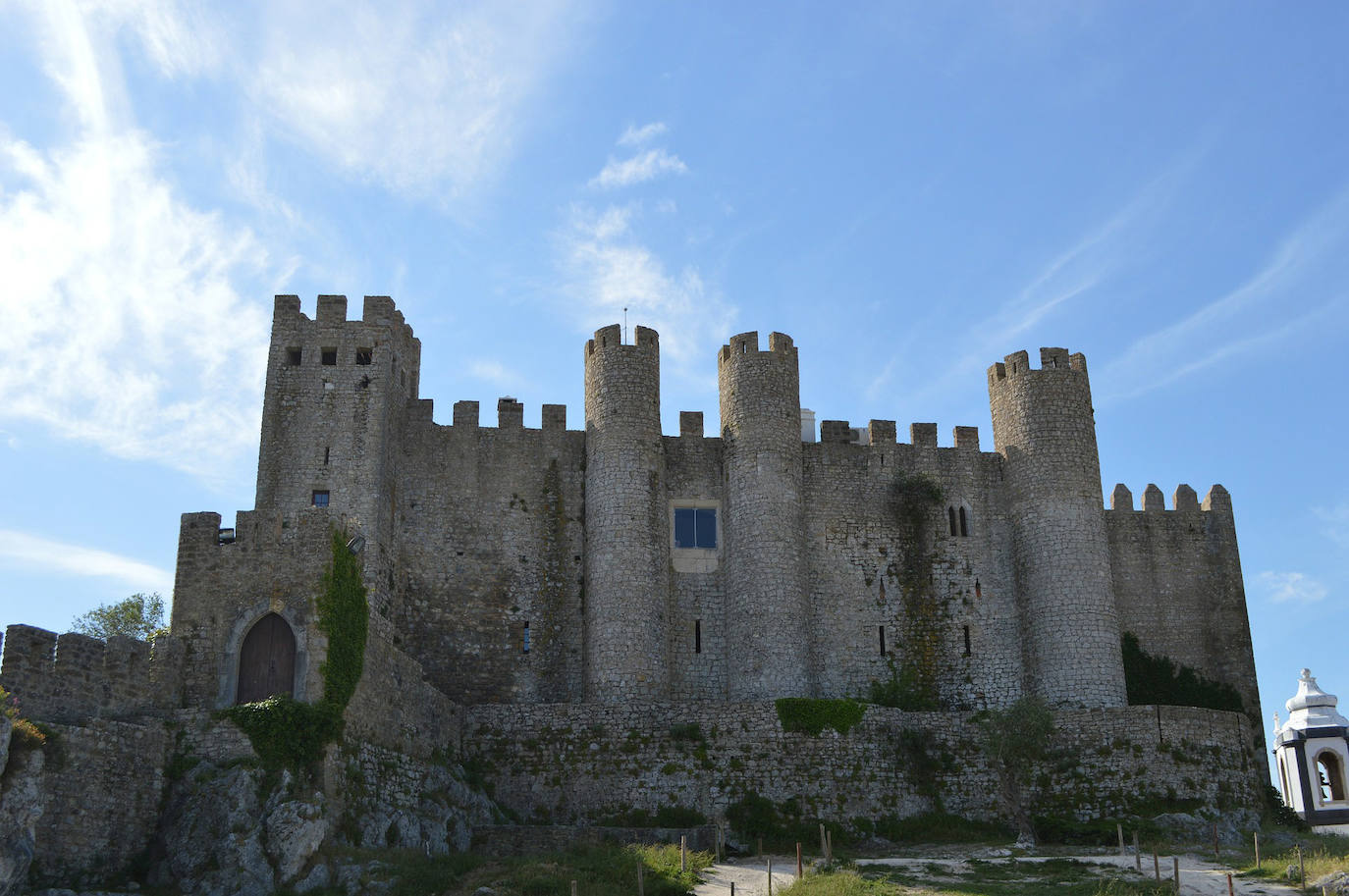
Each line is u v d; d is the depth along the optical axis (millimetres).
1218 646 67250
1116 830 54188
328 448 58656
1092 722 58500
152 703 43312
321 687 43906
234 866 38875
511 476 64312
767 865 48250
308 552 46156
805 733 55594
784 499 62375
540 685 61125
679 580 63312
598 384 64250
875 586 64750
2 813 33812
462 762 54719
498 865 44375
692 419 66688
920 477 66562
